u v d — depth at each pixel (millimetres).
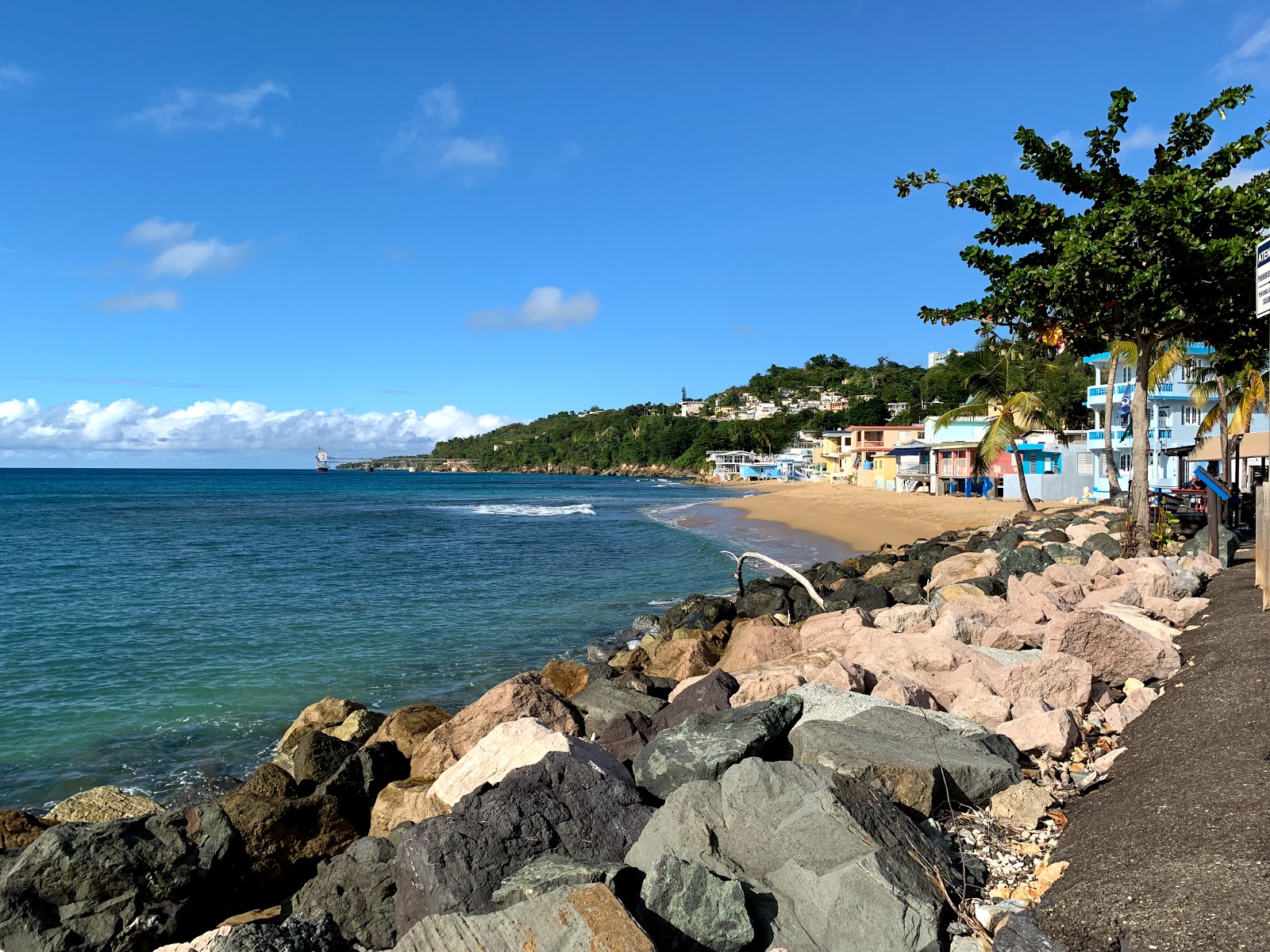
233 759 11078
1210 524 13555
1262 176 12273
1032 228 13828
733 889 4066
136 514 64312
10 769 10742
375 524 54312
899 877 4129
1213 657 7512
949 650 8617
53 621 20297
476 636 18500
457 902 4750
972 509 44406
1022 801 5395
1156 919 3617
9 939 5875
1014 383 38219
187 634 18781
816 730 6148
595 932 3551
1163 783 5027
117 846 6332
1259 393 31969
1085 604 10555
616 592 24891
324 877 5750
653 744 6441
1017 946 3727
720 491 110938
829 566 24562
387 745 8766
